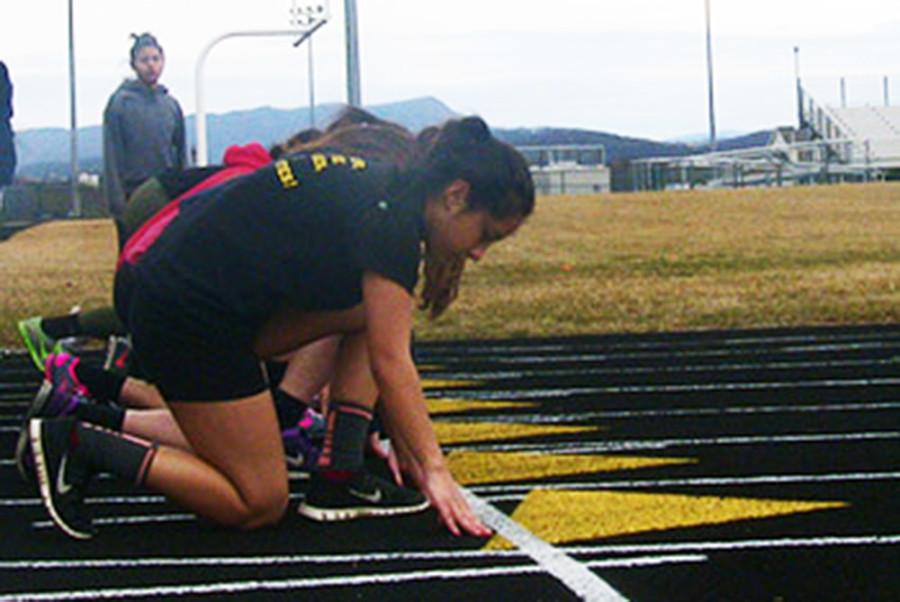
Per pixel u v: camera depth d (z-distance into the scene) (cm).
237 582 333
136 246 396
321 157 365
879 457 497
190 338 355
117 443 371
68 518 372
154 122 795
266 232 358
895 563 339
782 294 1196
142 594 324
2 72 816
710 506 410
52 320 610
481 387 764
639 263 1256
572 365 887
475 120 357
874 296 1188
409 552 360
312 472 405
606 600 311
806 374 800
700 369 842
